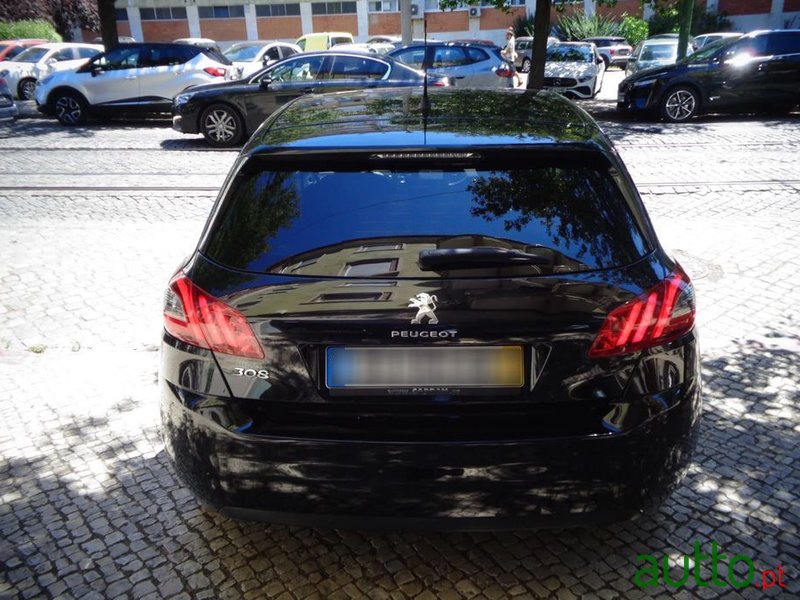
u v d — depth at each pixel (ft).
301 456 7.77
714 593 8.79
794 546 9.58
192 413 8.17
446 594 8.88
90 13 128.98
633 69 66.64
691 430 8.36
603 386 7.82
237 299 7.98
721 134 42.47
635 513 8.14
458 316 7.60
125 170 35.01
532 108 10.61
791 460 11.49
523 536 9.89
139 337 16.67
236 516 8.31
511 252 7.80
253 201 8.81
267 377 7.88
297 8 152.97
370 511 7.85
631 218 8.63
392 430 7.77
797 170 31.78
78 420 13.20
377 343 7.66
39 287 19.88
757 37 47.62
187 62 50.34
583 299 7.74
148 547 9.82
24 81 69.00
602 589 8.90
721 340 15.85
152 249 22.98
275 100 42.19
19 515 10.54
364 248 8.14
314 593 8.95
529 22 133.28
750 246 22.02
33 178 33.24
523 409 7.80
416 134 9.15
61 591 9.05
